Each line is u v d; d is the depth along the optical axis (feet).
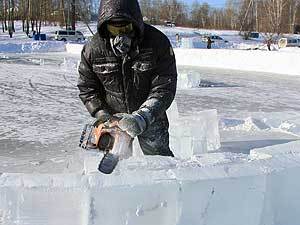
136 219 9.62
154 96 13.25
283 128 28.27
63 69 75.77
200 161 11.71
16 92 45.70
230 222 10.19
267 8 184.03
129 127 10.27
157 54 13.60
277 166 10.77
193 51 94.53
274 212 10.75
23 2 231.50
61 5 238.48
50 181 9.51
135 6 12.84
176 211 9.78
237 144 23.98
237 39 210.38
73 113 33.91
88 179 9.55
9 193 9.38
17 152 22.65
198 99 44.91
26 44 139.13
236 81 63.93
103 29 13.28
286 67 76.79
